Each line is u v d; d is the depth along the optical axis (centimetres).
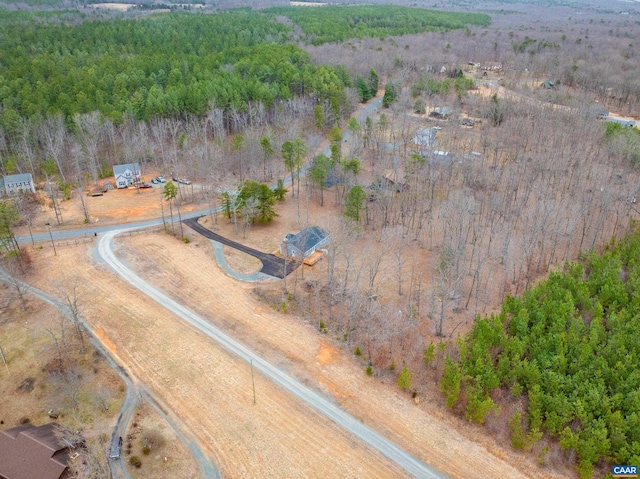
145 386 5681
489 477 4662
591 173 9788
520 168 9831
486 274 7500
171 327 6531
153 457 4828
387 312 6619
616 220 8462
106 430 5116
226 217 9375
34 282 7381
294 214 9444
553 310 6022
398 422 5222
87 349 6184
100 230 8862
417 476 4675
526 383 5275
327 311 6850
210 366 5931
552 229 8056
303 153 10075
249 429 5147
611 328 5772
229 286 7362
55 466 4481
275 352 6144
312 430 5134
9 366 5941
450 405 5266
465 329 6444
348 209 8319
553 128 11462
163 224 9088
